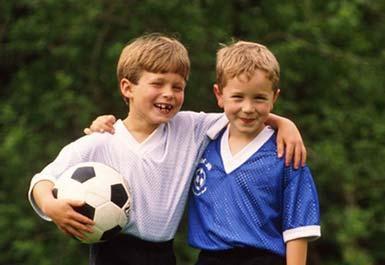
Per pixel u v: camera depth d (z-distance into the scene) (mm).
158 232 12867
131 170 12891
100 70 29891
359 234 28422
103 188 12492
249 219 12562
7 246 29422
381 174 30312
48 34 30172
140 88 12820
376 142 30391
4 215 28750
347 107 31000
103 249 12914
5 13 31109
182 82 12906
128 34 29250
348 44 31406
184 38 28969
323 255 32281
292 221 12523
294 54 30000
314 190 12641
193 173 13078
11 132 29094
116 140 12984
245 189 12617
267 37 30766
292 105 29422
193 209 12992
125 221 12641
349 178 29359
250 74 12312
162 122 12812
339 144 29562
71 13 29828
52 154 29172
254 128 12531
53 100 28906
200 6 30516
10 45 30688
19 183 29422
